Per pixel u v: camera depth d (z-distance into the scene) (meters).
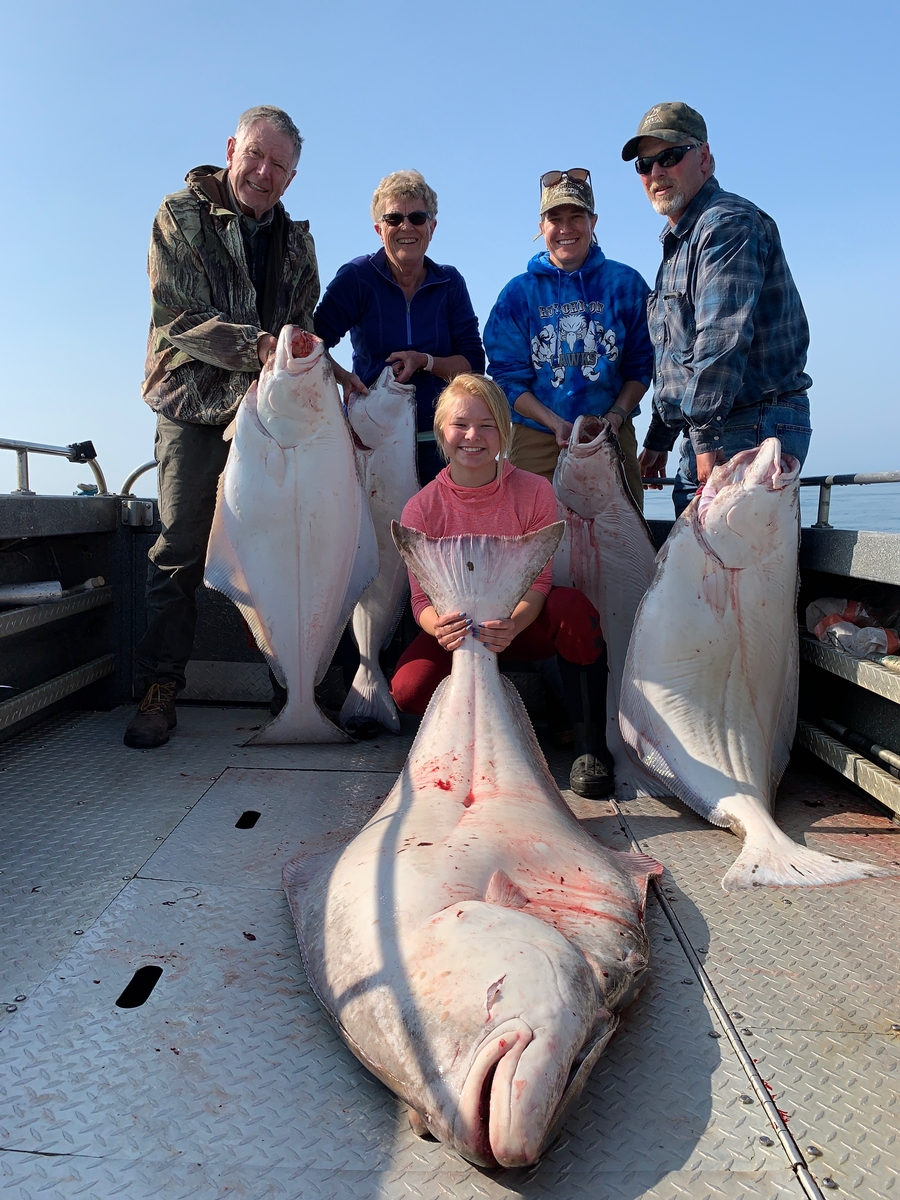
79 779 3.23
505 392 4.23
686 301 3.57
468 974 1.62
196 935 2.21
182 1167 1.52
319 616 3.42
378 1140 1.60
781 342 3.49
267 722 3.67
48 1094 1.67
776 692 3.14
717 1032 1.89
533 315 4.22
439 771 2.51
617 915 2.06
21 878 2.47
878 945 2.24
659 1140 1.60
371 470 3.92
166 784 3.20
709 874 2.61
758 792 2.92
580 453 3.44
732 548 3.03
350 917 1.93
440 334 4.29
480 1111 1.47
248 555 3.35
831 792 3.32
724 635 3.06
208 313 3.48
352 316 4.25
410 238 4.05
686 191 3.54
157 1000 1.95
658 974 2.10
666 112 3.48
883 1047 1.85
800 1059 1.81
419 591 3.23
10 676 3.61
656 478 4.63
